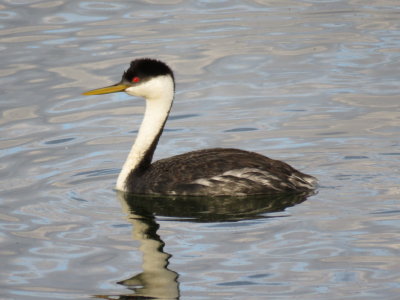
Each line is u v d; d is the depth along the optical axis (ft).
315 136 55.01
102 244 41.32
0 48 69.97
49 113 59.62
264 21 76.38
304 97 61.52
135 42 71.41
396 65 66.23
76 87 63.16
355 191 46.26
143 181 47.67
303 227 42.06
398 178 47.93
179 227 42.98
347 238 40.60
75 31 73.82
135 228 43.09
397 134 54.65
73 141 55.31
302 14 77.97
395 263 38.14
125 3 81.25
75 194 47.65
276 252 39.63
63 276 38.14
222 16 77.87
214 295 35.96
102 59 67.87
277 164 47.19
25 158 52.54
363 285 36.42
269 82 64.34
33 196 47.19
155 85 48.14
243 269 38.09
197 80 64.90
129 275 38.06
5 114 59.21
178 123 58.13
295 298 35.55
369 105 59.72
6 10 78.43
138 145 48.49
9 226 43.34
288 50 69.92
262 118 58.34
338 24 74.95
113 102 62.28
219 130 56.75
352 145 53.26
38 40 71.61
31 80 64.44
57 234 42.42
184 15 78.18
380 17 76.23
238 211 44.75
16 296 36.27
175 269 38.34
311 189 46.44
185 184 46.98
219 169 46.93
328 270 37.76
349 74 65.05
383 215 42.96
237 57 68.74
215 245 40.63
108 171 50.88
